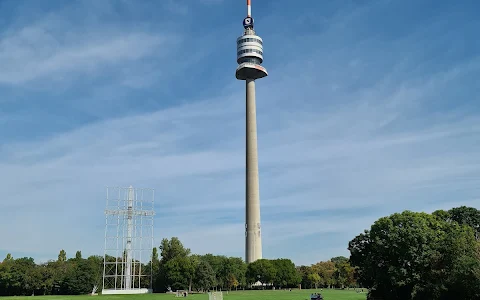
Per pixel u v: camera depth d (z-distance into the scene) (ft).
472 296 270.26
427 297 292.40
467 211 479.00
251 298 492.54
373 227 344.69
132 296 598.34
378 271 324.80
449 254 294.87
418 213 346.33
